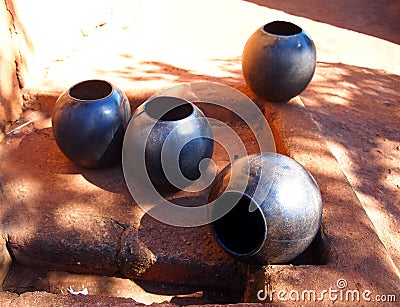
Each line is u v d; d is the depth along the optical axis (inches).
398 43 116.8
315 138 59.2
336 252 44.7
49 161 60.1
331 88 80.0
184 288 49.9
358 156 65.2
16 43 66.1
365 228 47.3
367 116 73.6
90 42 91.7
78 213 52.2
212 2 129.1
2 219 51.1
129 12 111.1
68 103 55.2
